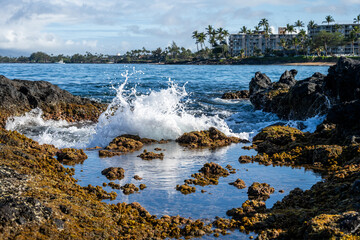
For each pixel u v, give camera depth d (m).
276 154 13.29
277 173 11.54
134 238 7.04
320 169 11.89
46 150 13.20
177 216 8.09
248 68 116.50
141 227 7.54
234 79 59.72
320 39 145.50
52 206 7.27
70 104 22.61
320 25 172.38
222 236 7.38
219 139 16.38
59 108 22.09
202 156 13.74
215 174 11.45
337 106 13.92
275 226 7.61
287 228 7.46
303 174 11.41
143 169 11.91
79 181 10.55
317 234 6.30
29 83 23.42
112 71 94.69
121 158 13.31
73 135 17.62
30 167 9.92
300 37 160.88
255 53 186.88
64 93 24.23
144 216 8.18
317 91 21.50
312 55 158.25
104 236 6.96
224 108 28.42
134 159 13.18
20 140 12.69
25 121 20.27
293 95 22.53
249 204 8.72
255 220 7.82
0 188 7.62
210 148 15.20
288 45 170.25
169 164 12.55
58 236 6.51
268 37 188.12
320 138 14.38
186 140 16.17
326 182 9.58
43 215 6.80
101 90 38.50
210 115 24.81
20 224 6.37
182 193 9.71
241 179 10.93
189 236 7.37
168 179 10.88
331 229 6.26
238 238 7.29
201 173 11.29
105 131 16.70
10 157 10.24
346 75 19.25
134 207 8.48
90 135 17.61
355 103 13.53
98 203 8.33
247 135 17.75
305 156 13.05
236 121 23.02
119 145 15.02
